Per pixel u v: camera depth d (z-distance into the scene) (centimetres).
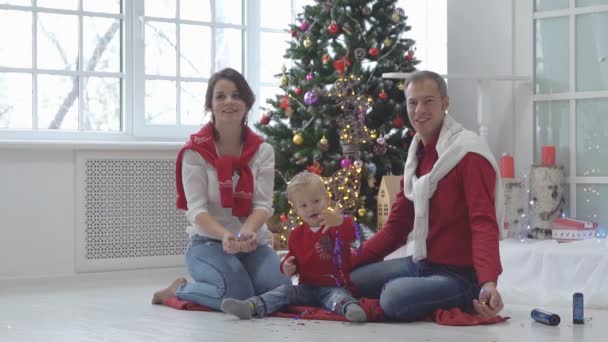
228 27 544
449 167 291
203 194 338
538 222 445
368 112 482
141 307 342
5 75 476
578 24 461
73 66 497
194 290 331
